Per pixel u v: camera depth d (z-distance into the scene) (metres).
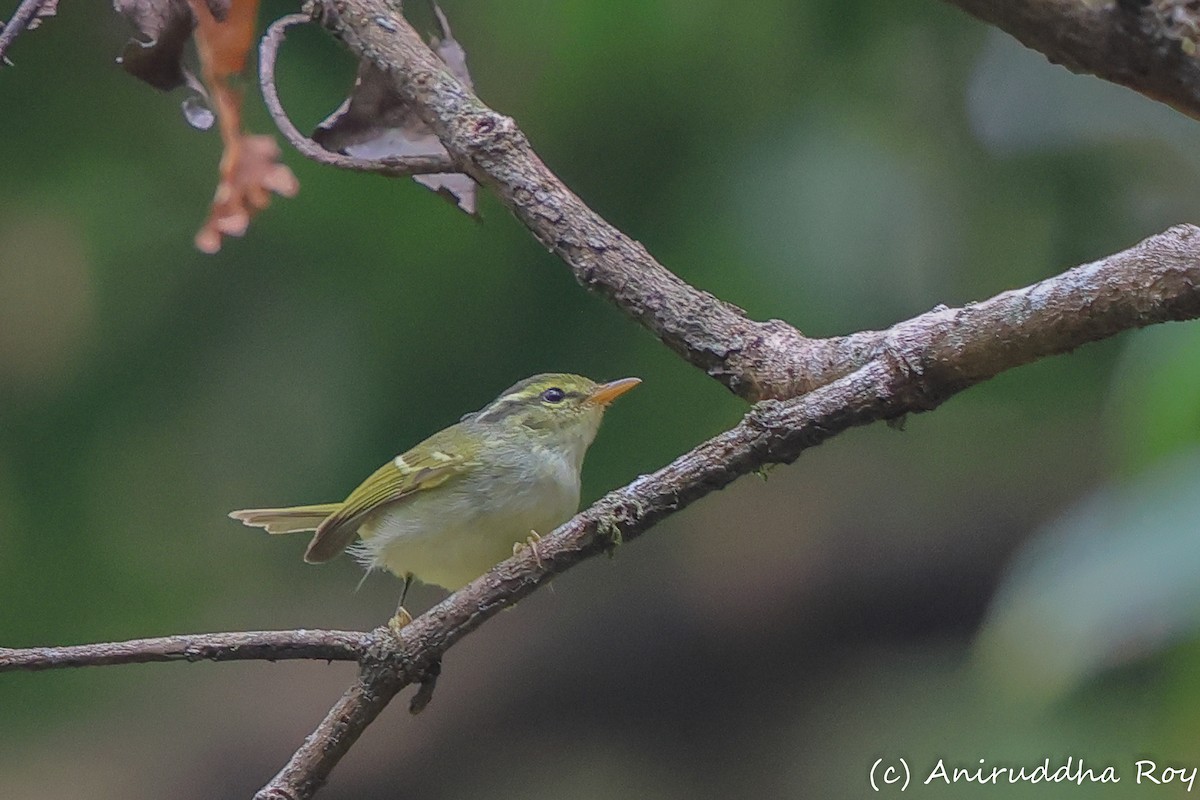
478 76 10.03
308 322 10.95
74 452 11.35
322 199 10.25
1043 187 10.27
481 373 10.91
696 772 14.59
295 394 11.08
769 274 9.92
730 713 14.80
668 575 15.05
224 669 15.19
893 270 10.00
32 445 11.33
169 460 11.33
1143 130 10.16
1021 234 10.37
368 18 6.00
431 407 11.00
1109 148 10.19
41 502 11.45
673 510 4.97
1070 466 13.77
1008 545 14.06
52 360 11.27
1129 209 10.28
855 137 10.18
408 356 10.90
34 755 14.21
